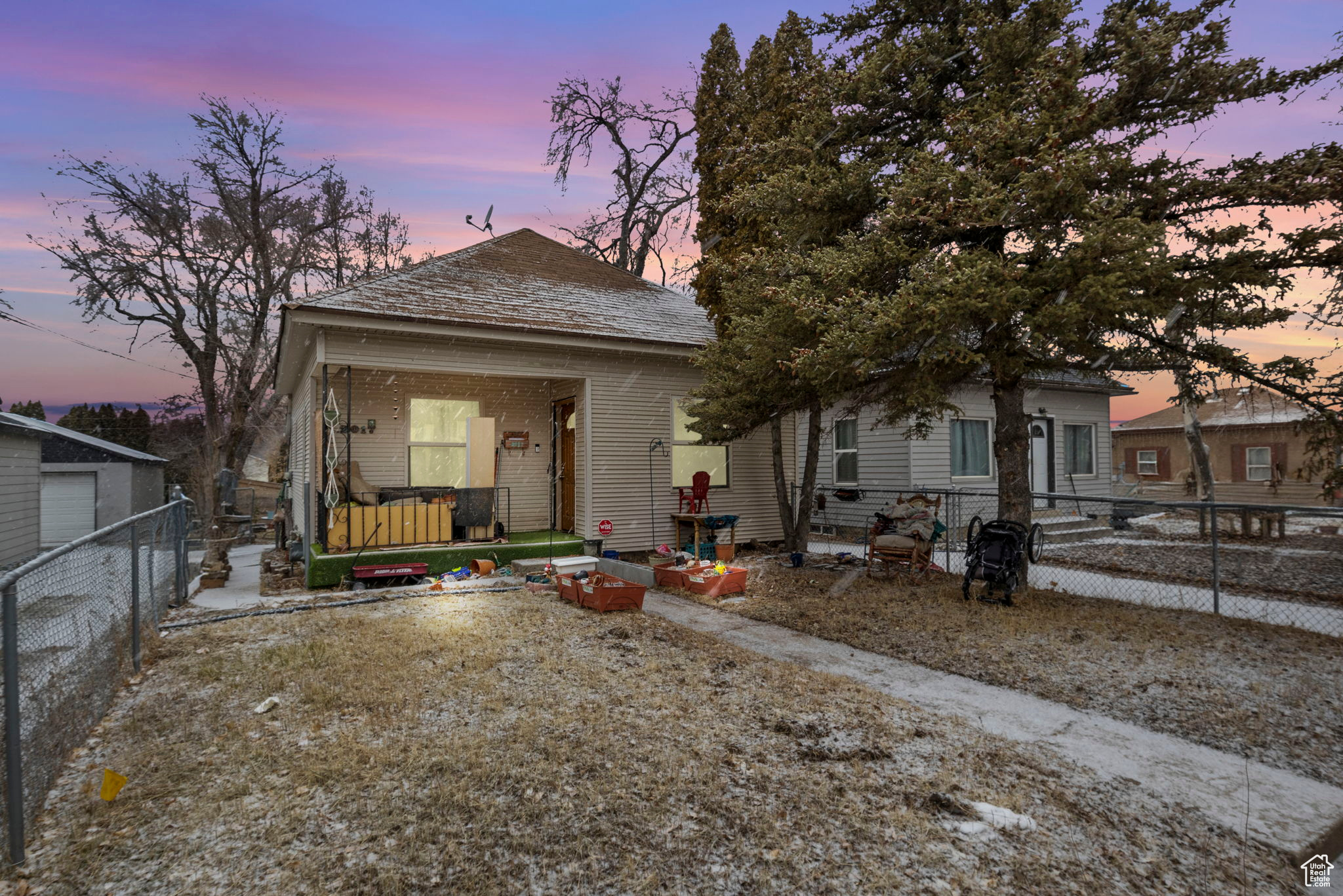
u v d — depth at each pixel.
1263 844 3.16
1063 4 7.27
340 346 9.84
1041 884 2.83
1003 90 7.48
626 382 12.29
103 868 2.85
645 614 7.84
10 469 14.33
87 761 3.90
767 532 14.13
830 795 3.52
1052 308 6.13
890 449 16.33
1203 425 25.91
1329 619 7.66
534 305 12.02
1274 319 6.72
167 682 5.28
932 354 6.65
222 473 22.95
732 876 2.84
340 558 9.52
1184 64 6.84
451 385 12.21
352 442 11.29
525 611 7.78
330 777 3.62
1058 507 18.47
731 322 9.91
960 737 4.34
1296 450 22.89
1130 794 3.64
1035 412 18.09
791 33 11.25
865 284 7.76
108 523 20.53
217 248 25.05
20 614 3.24
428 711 4.60
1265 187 6.44
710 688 5.19
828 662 6.17
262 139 24.55
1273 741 4.35
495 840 3.06
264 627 7.04
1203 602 8.64
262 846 3.00
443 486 12.06
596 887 2.75
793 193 8.42
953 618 7.58
